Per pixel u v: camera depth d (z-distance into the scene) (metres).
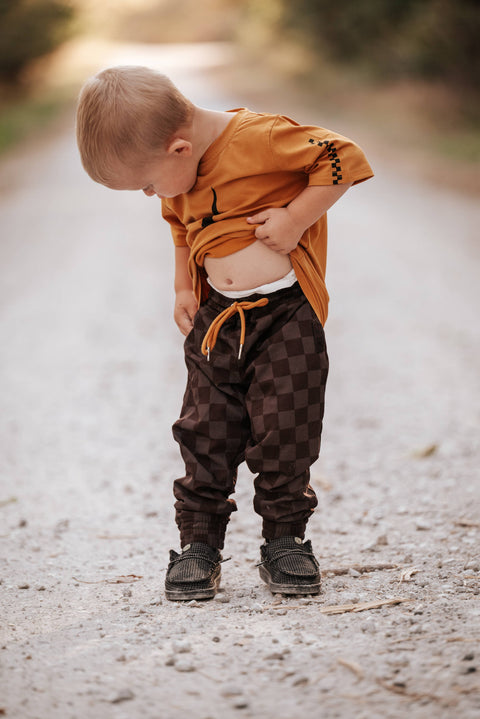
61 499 4.51
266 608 2.96
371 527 3.99
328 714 2.12
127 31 74.25
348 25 40.47
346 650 2.48
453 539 3.71
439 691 2.19
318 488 4.63
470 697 2.14
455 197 16.67
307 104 33.75
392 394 6.28
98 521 4.18
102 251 12.44
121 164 2.85
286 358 2.96
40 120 33.44
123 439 5.52
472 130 25.48
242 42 62.84
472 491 4.34
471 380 6.49
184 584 3.07
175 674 2.38
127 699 2.24
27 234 14.09
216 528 3.16
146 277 10.66
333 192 2.89
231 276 3.01
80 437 5.57
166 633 2.71
